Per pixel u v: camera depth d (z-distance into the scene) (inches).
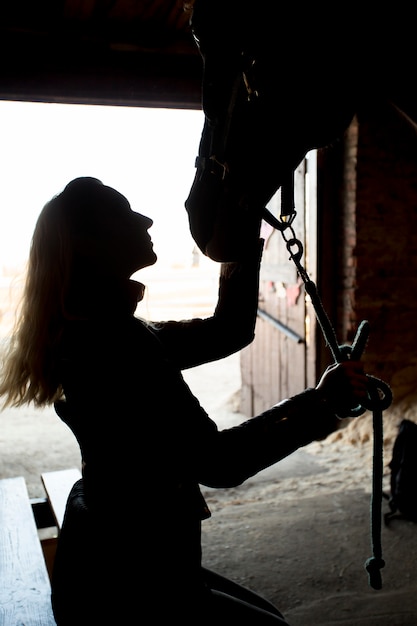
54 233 44.1
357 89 43.4
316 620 98.3
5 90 160.9
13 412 255.4
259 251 49.4
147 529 41.0
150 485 41.1
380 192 191.0
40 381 44.5
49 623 58.6
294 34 43.0
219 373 335.0
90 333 42.4
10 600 63.1
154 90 173.2
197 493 43.8
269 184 44.5
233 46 45.4
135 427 39.9
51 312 44.2
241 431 41.3
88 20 165.5
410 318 199.5
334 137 45.3
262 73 43.2
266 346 222.8
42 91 163.8
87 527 42.6
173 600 40.8
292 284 201.8
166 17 164.1
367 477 160.9
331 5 42.8
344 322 196.2
